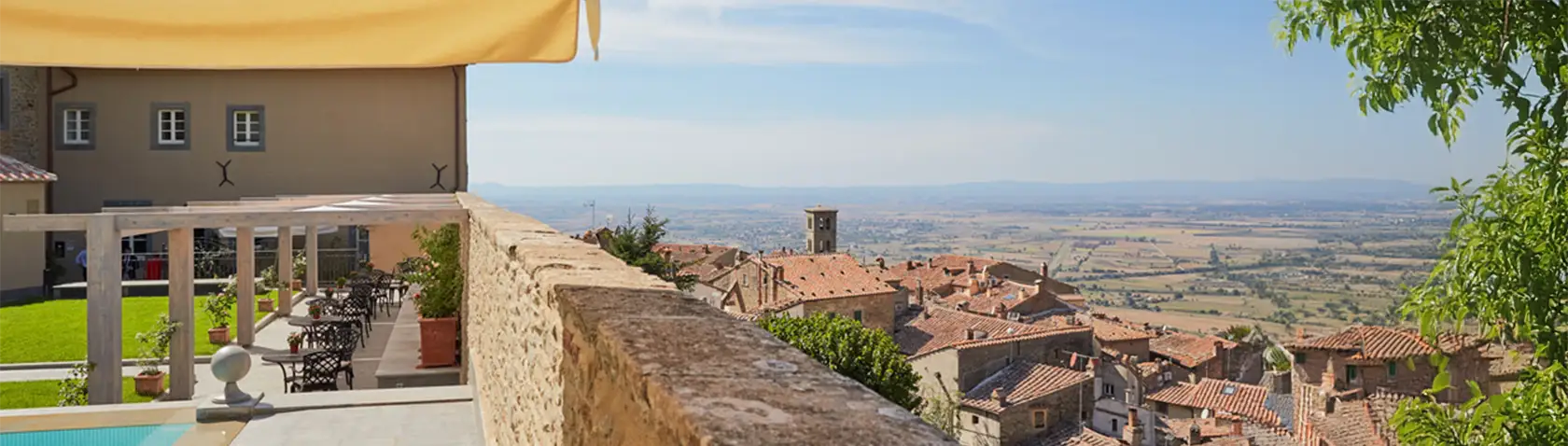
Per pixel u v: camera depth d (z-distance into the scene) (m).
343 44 2.98
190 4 2.92
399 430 9.04
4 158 22.81
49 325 17.14
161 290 21.91
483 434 8.22
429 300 13.27
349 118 26.08
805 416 1.57
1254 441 34.00
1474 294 5.52
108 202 25.22
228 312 17.44
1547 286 5.33
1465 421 5.83
